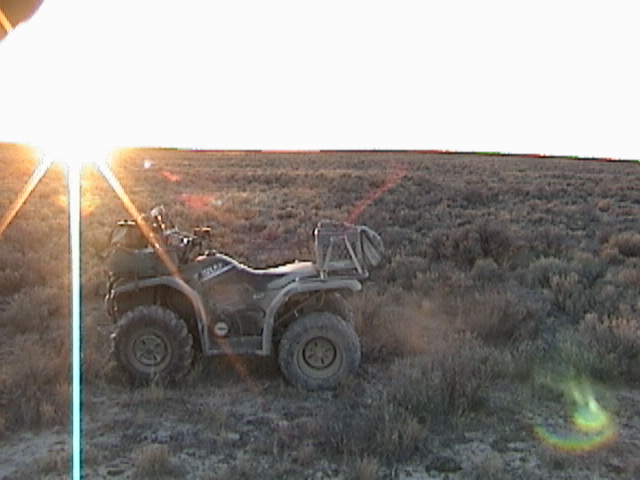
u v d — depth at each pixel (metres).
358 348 7.34
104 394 7.14
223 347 7.42
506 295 10.35
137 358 7.32
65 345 8.42
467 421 6.37
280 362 7.25
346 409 6.81
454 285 11.62
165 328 7.25
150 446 5.79
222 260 7.72
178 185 35.97
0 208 22.77
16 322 9.38
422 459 5.78
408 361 7.87
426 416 6.40
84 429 6.31
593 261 14.10
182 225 19.19
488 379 7.30
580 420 6.58
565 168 61.94
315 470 5.56
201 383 7.43
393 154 97.50
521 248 15.27
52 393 7.01
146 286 7.51
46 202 25.19
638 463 5.68
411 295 10.97
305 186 35.91
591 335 8.63
